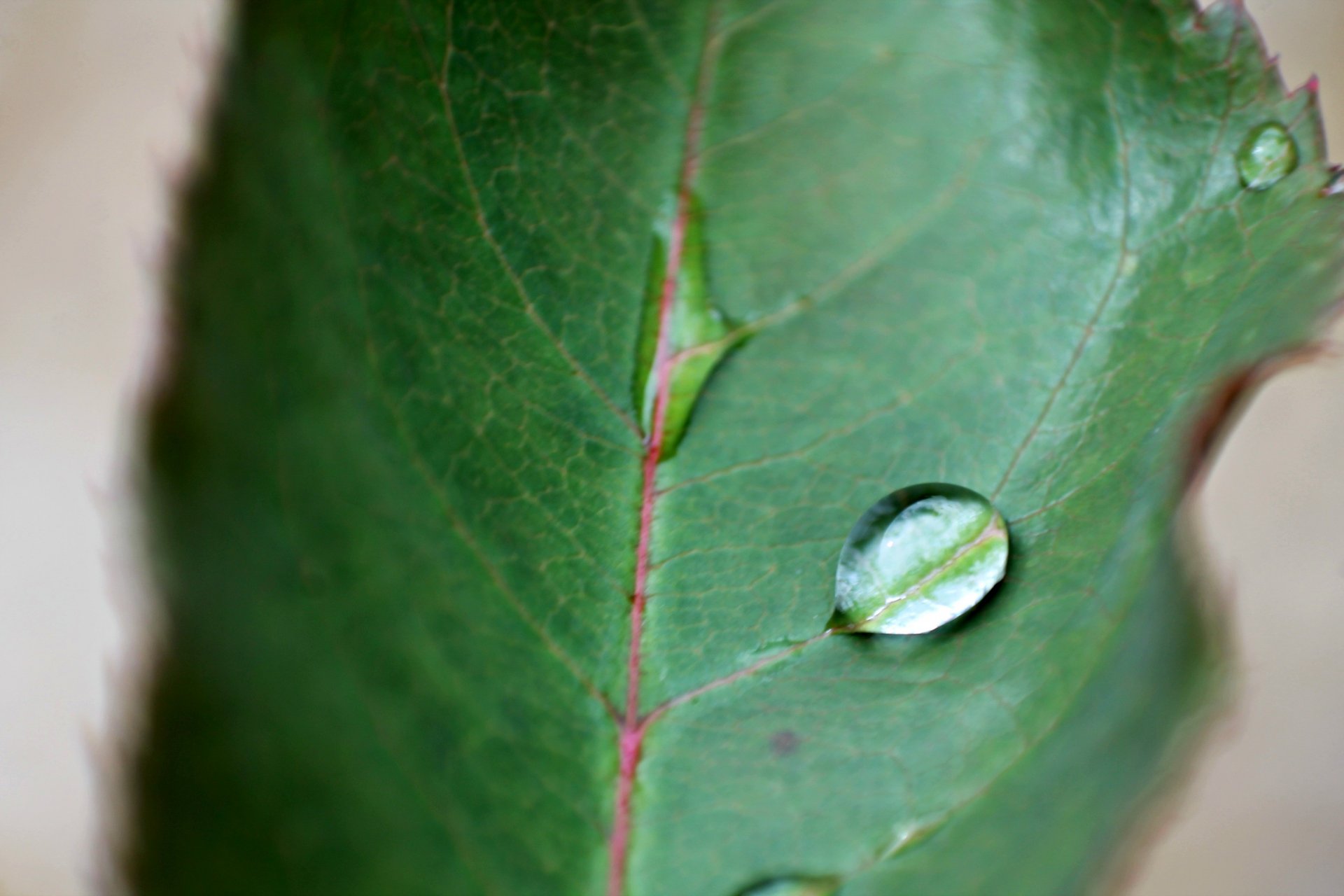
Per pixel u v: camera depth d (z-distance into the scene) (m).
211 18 0.09
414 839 0.09
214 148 0.09
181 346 0.09
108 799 0.09
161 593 0.09
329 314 0.09
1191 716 0.09
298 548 0.09
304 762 0.09
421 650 0.09
